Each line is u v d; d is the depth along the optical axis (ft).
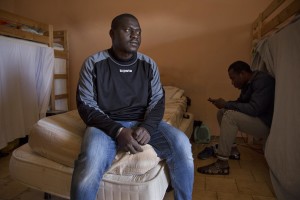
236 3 9.23
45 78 8.68
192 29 9.76
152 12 10.09
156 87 4.51
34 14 11.41
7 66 7.11
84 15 10.84
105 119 3.78
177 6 9.82
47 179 3.96
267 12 6.93
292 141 4.14
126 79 4.29
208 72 9.77
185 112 8.61
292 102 4.26
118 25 4.13
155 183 3.46
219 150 6.31
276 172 4.62
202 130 8.96
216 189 5.44
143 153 3.62
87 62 4.24
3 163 6.63
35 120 8.36
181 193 3.76
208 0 9.48
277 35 5.36
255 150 8.12
